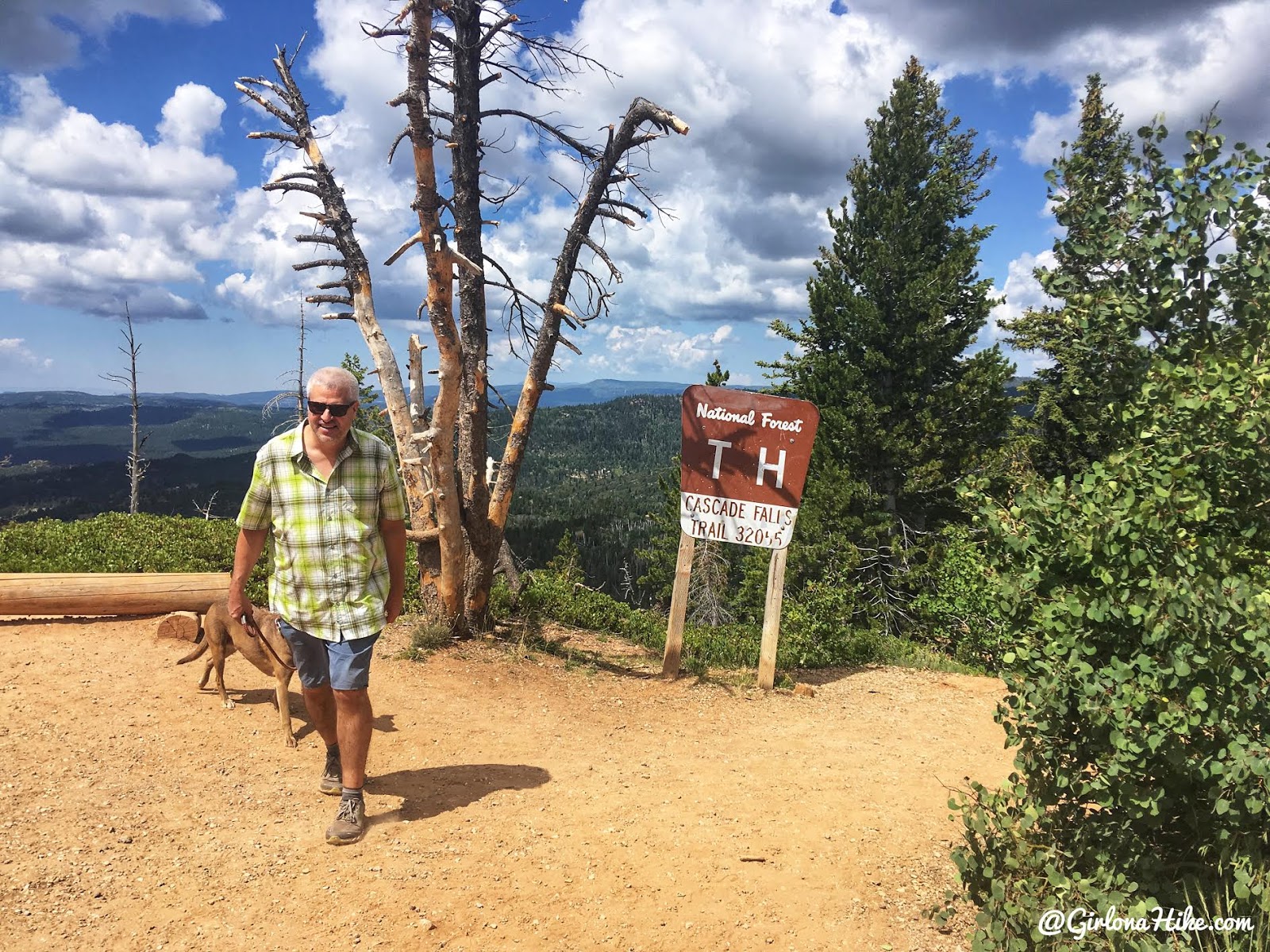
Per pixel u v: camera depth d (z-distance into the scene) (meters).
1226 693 2.56
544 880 3.59
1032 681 3.00
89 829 3.64
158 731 4.82
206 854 3.54
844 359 24.44
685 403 7.50
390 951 3.00
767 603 7.44
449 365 6.58
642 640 9.13
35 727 4.67
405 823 3.99
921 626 17.17
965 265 23.41
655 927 3.30
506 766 4.91
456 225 7.45
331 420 3.62
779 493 7.46
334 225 7.45
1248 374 2.86
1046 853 3.08
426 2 5.80
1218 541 2.97
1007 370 23.09
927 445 22.62
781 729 6.24
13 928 2.90
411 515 7.61
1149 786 2.83
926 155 24.03
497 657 7.32
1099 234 3.52
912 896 3.66
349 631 3.72
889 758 5.57
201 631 6.54
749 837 4.15
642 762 5.27
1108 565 2.95
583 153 7.54
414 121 5.93
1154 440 3.22
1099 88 23.41
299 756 4.65
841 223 24.88
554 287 7.65
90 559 8.62
